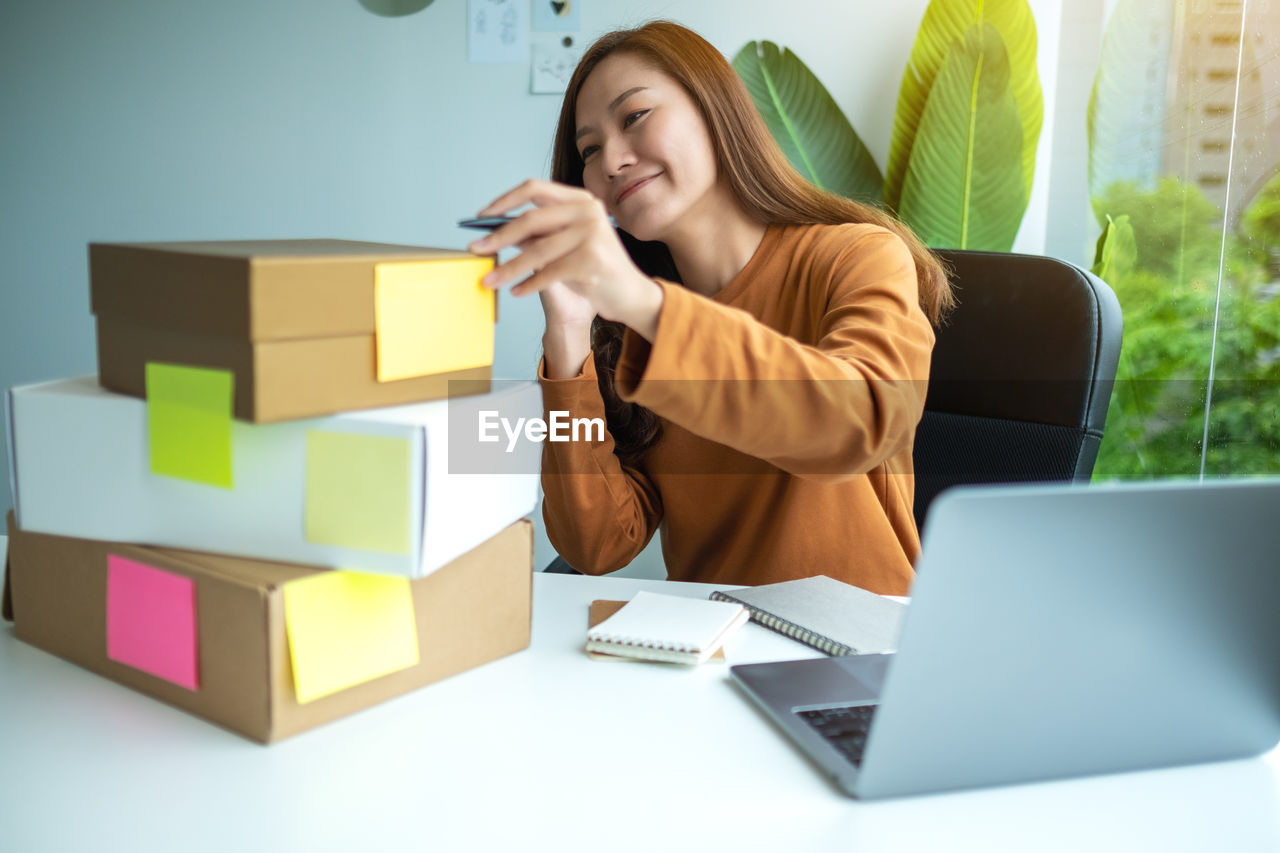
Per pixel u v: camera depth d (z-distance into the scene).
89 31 2.47
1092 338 1.24
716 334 0.75
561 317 1.07
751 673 0.70
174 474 0.64
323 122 2.43
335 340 0.60
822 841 0.51
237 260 0.57
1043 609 0.52
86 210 2.56
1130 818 0.54
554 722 0.64
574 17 2.26
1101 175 2.00
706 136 1.15
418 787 0.55
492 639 0.74
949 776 0.55
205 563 0.63
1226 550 0.54
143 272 0.63
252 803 0.53
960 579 0.50
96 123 2.51
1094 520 0.50
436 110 2.37
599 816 0.53
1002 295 1.31
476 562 0.71
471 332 0.69
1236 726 0.59
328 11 2.37
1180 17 1.81
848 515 1.12
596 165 1.17
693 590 0.93
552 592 0.92
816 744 0.59
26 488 0.71
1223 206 1.70
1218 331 1.71
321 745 0.60
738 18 2.19
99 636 0.70
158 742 0.60
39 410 0.69
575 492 1.12
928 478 1.35
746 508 1.17
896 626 0.81
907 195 2.02
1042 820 0.53
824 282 1.10
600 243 0.70
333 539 0.61
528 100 2.33
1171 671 0.56
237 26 2.42
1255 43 1.62
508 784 0.56
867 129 2.18
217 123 2.47
